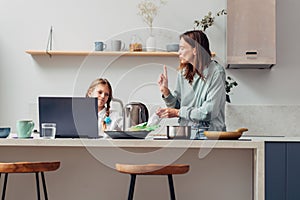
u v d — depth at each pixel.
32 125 3.30
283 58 5.24
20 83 5.31
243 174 3.33
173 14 5.30
